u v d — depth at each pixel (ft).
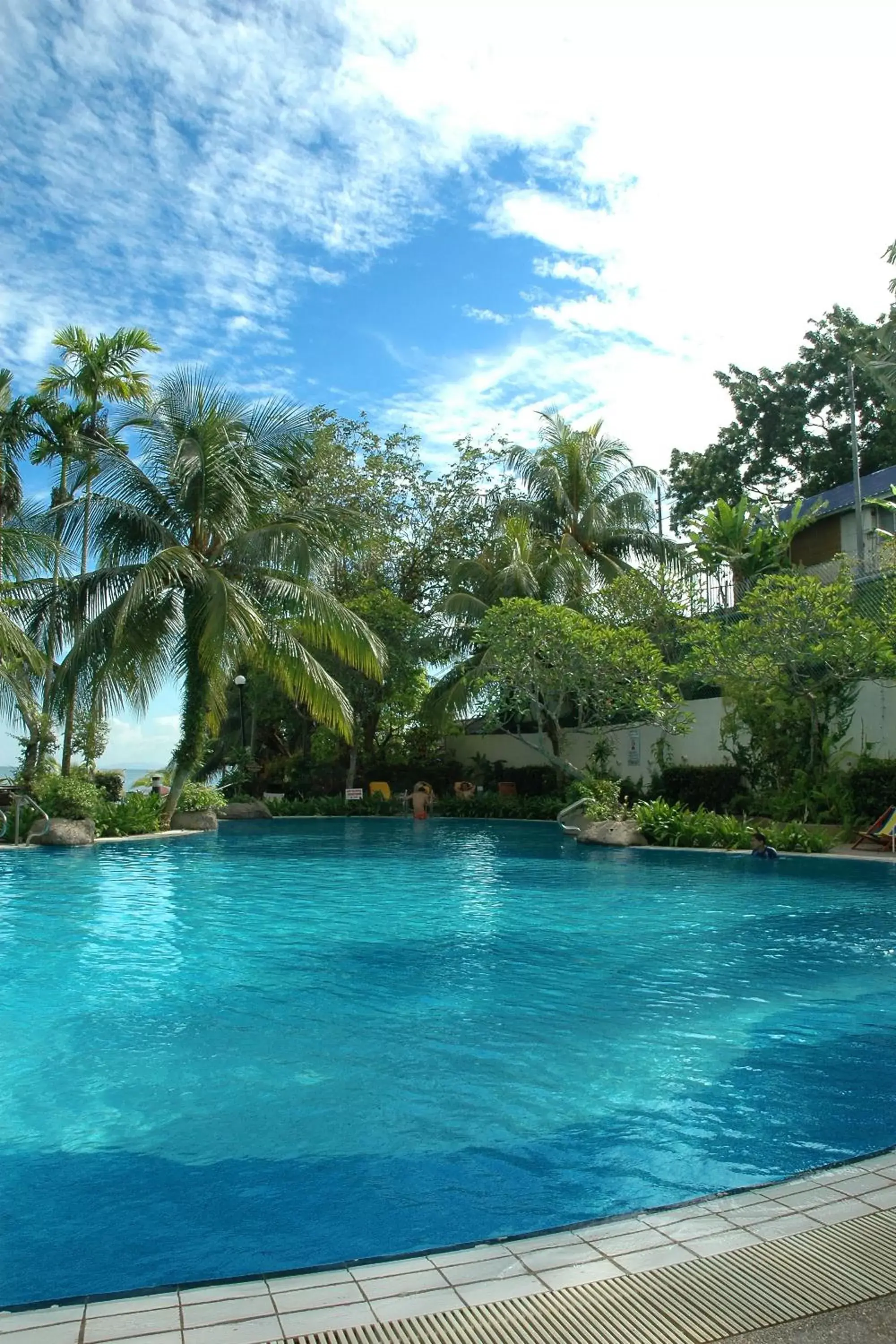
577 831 67.36
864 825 58.44
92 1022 20.76
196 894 39.96
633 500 99.55
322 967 26.27
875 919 33.96
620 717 85.15
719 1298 8.96
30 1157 13.93
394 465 102.22
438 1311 8.82
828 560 104.83
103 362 73.41
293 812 95.04
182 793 75.92
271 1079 17.19
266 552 66.85
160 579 60.08
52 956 27.61
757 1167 13.52
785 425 131.85
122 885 42.19
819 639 57.67
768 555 96.17
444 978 25.00
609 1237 10.33
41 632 64.69
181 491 65.77
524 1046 19.12
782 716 66.95
